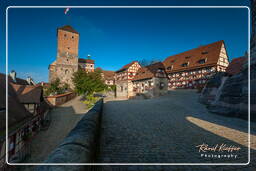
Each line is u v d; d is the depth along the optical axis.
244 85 8.51
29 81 28.62
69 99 28.89
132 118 8.40
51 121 14.84
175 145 4.42
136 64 34.34
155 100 20.19
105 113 10.03
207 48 28.52
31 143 10.05
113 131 5.79
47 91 31.25
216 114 9.78
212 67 24.47
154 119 8.20
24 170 7.23
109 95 36.16
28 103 13.09
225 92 10.35
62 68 39.69
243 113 8.09
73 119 15.50
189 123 7.30
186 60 30.72
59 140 10.66
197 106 13.62
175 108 12.69
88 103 22.86
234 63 17.66
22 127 8.71
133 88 32.00
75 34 41.84
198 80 26.69
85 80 22.42
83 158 1.35
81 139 1.84
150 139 4.92
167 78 26.53
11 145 7.61
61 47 39.81
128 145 4.37
